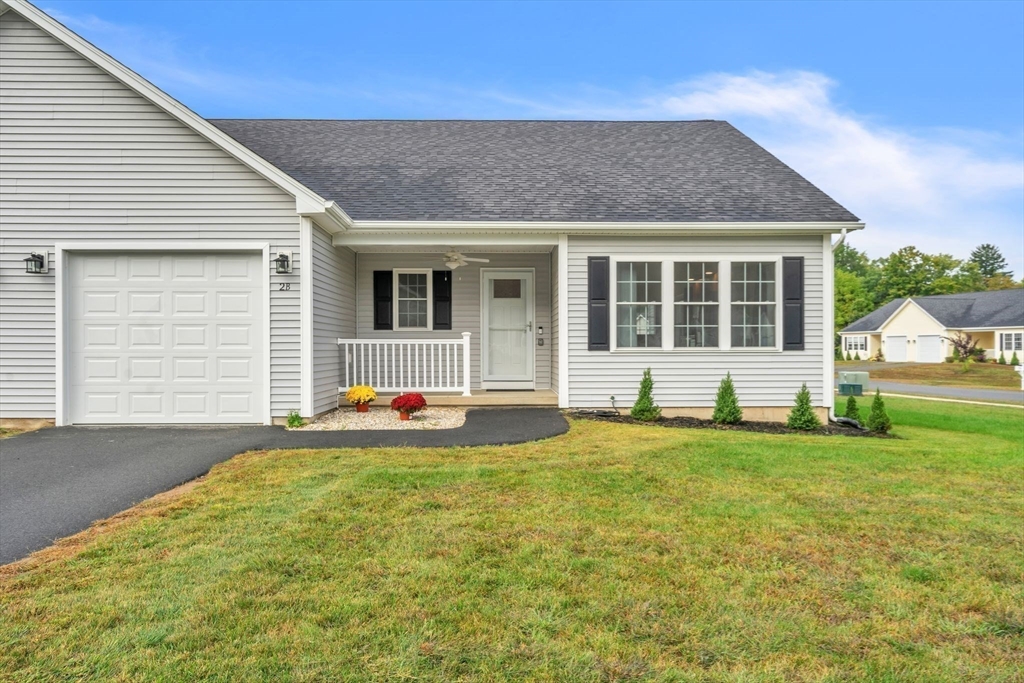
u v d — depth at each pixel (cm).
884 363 3722
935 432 953
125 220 765
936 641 252
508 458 582
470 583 298
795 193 967
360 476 502
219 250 776
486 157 1099
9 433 715
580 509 417
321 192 934
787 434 800
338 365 927
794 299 917
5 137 755
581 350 923
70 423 766
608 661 233
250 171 779
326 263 864
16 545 358
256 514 404
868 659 237
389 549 341
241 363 782
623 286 925
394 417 838
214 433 721
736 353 921
